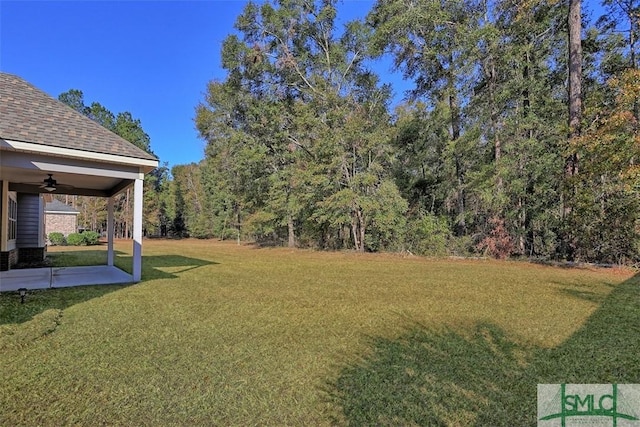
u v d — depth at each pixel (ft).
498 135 48.49
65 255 50.21
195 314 16.85
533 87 47.65
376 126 58.70
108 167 23.50
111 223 35.88
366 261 44.52
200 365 10.82
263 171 69.00
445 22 49.14
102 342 12.71
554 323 15.51
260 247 72.49
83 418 7.84
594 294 22.03
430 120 57.82
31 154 20.61
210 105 76.02
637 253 35.47
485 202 47.11
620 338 13.39
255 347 12.47
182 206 132.36
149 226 123.24
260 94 69.67
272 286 25.21
